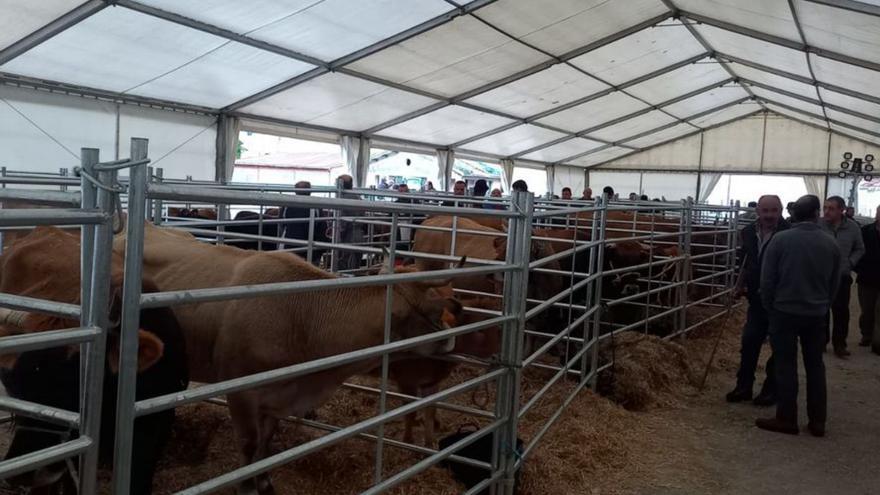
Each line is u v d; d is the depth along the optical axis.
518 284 3.66
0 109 9.86
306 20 10.16
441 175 20.91
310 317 3.23
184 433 4.27
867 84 14.30
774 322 5.52
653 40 14.56
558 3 11.35
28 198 1.81
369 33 11.16
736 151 26.47
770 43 13.42
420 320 3.28
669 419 5.71
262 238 4.88
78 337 1.62
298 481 3.83
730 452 5.07
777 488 4.49
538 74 15.30
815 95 18.25
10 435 3.86
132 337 1.75
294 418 3.93
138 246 1.73
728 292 9.90
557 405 5.45
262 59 11.27
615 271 6.33
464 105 16.38
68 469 2.53
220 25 9.80
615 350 6.64
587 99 18.31
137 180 1.72
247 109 13.68
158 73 10.91
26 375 2.42
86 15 8.65
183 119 12.70
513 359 3.71
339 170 26.84
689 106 22.11
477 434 3.49
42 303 1.77
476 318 4.54
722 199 27.88
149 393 2.58
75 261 3.16
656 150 27.69
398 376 4.19
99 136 11.27
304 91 13.29
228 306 3.28
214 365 3.40
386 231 9.02
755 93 21.73
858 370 7.69
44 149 10.45
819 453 5.14
